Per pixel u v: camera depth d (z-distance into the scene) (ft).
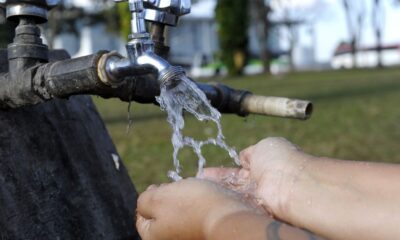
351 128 11.63
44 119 2.46
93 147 2.70
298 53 66.69
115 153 2.87
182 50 58.90
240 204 1.60
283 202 1.83
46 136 2.42
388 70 43.98
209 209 1.60
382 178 1.73
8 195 2.15
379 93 20.63
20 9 2.05
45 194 2.29
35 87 2.00
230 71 42.75
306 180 1.82
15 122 2.31
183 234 1.64
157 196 1.73
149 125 12.45
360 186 1.74
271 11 47.78
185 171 6.77
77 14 44.70
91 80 1.85
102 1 42.60
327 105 16.78
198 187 1.68
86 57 1.87
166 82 1.76
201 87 2.43
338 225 1.71
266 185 1.90
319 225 1.74
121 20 33.27
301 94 20.88
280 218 1.84
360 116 13.80
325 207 1.74
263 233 1.44
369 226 1.67
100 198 2.57
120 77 1.83
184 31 59.06
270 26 50.96
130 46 1.79
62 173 2.41
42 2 2.09
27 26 2.07
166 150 8.73
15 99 2.08
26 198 2.20
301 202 1.79
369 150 8.82
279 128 11.62
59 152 2.45
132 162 7.61
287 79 33.94
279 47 66.59
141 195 1.79
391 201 1.67
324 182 1.79
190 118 12.28
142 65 1.78
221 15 42.75
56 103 2.57
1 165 2.18
